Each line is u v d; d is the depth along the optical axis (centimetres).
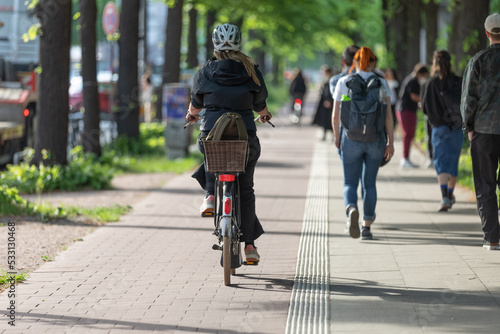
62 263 1903
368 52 2069
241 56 1620
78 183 3328
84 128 4078
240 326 1371
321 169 3966
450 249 1973
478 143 1902
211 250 2055
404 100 3872
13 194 2739
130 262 1909
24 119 4209
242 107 1617
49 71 3397
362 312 1438
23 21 4884
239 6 7906
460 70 3678
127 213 2698
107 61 7712
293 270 1803
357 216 1986
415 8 6475
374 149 2067
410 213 2569
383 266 1812
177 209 2772
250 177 1683
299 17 9638
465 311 1423
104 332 1349
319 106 5669
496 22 1853
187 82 7838
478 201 1947
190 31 7606
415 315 1406
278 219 2509
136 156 4616
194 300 1548
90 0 4003
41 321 1417
